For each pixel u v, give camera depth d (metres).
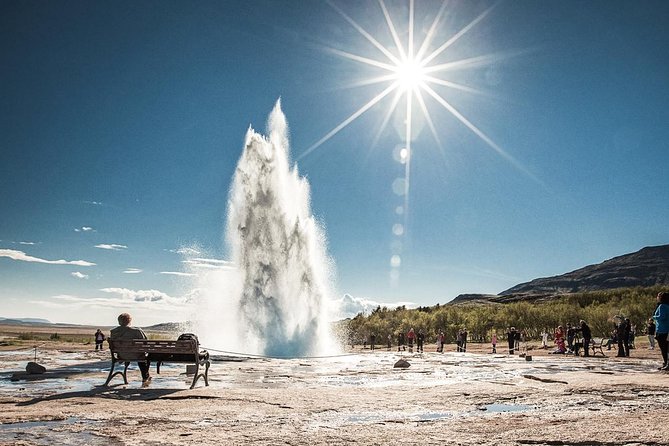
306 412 8.84
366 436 6.89
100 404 9.63
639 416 7.97
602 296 107.62
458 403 9.82
